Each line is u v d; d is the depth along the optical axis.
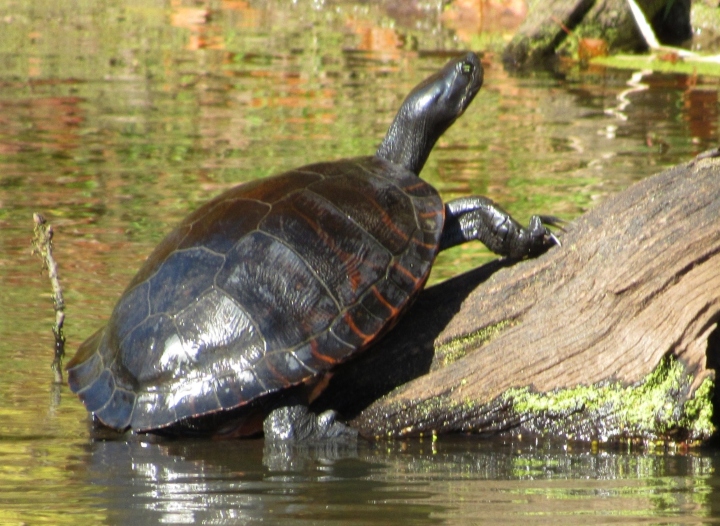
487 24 36.12
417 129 13.11
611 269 10.49
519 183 19.73
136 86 27.98
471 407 10.64
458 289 11.35
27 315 13.81
